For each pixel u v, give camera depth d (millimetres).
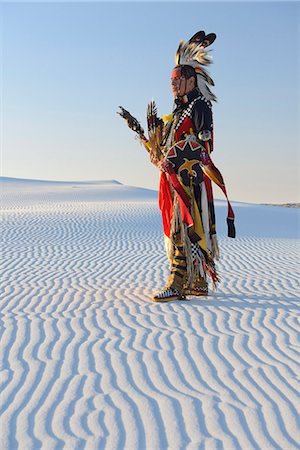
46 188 60281
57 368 6066
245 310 8633
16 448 4383
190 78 8914
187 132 8953
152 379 5750
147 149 9203
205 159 8977
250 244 18328
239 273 12422
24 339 7105
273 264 13875
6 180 69812
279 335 7289
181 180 8953
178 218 9086
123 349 6680
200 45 8961
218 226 24344
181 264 9250
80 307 8828
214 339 7086
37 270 12617
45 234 19750
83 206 35094
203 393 5402
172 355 6473
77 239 18656
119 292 10070
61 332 7398
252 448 4371
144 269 12859
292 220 28891
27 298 9562
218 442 4461
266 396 5328
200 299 9438
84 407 5090
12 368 6086
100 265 13406
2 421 4828
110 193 52875
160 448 4375
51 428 4707
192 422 4801
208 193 9133
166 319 8055
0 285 10797
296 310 8672
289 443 4453
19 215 26594
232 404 5148
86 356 6438
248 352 6598
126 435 4582
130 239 18906
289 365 6156
